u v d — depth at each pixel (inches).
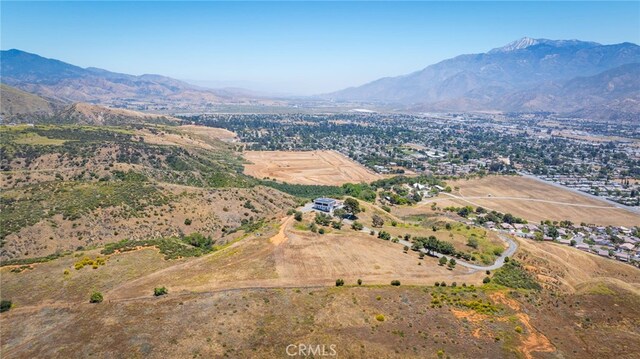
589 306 3791.8
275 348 2699.3
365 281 4050.2
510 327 3250.5
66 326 2957.7
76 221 5315.0
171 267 4200.3
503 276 4463.6
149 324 2957.7
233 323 2992.1
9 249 4658.0
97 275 3905.0
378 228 5979.3
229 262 4335.6
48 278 3823.8
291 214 6190.9
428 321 3225.9
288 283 3900.1
